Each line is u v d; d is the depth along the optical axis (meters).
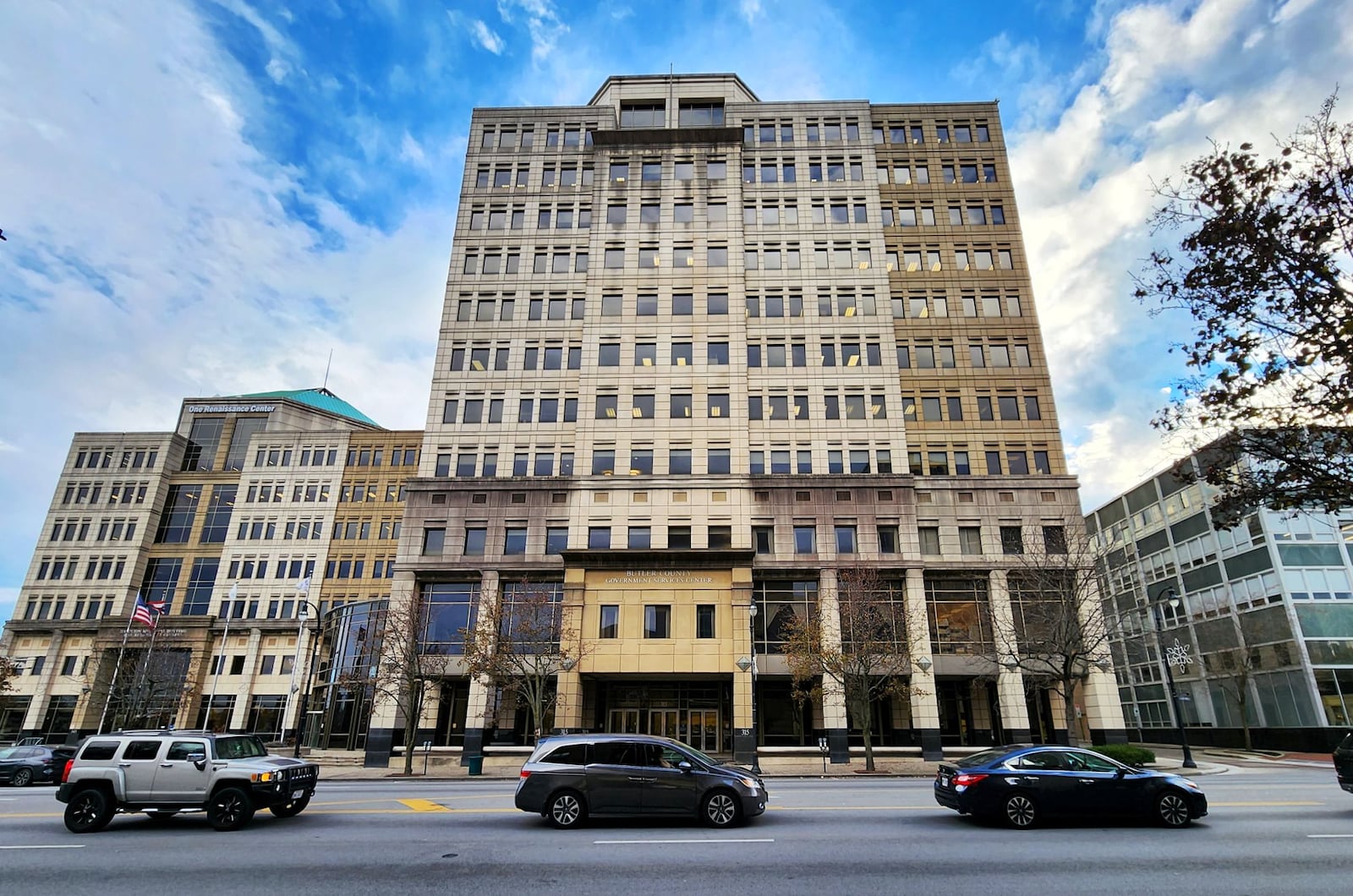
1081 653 31.08
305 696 41.25
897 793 20.53
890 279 48.12
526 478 43.78
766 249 48.94
